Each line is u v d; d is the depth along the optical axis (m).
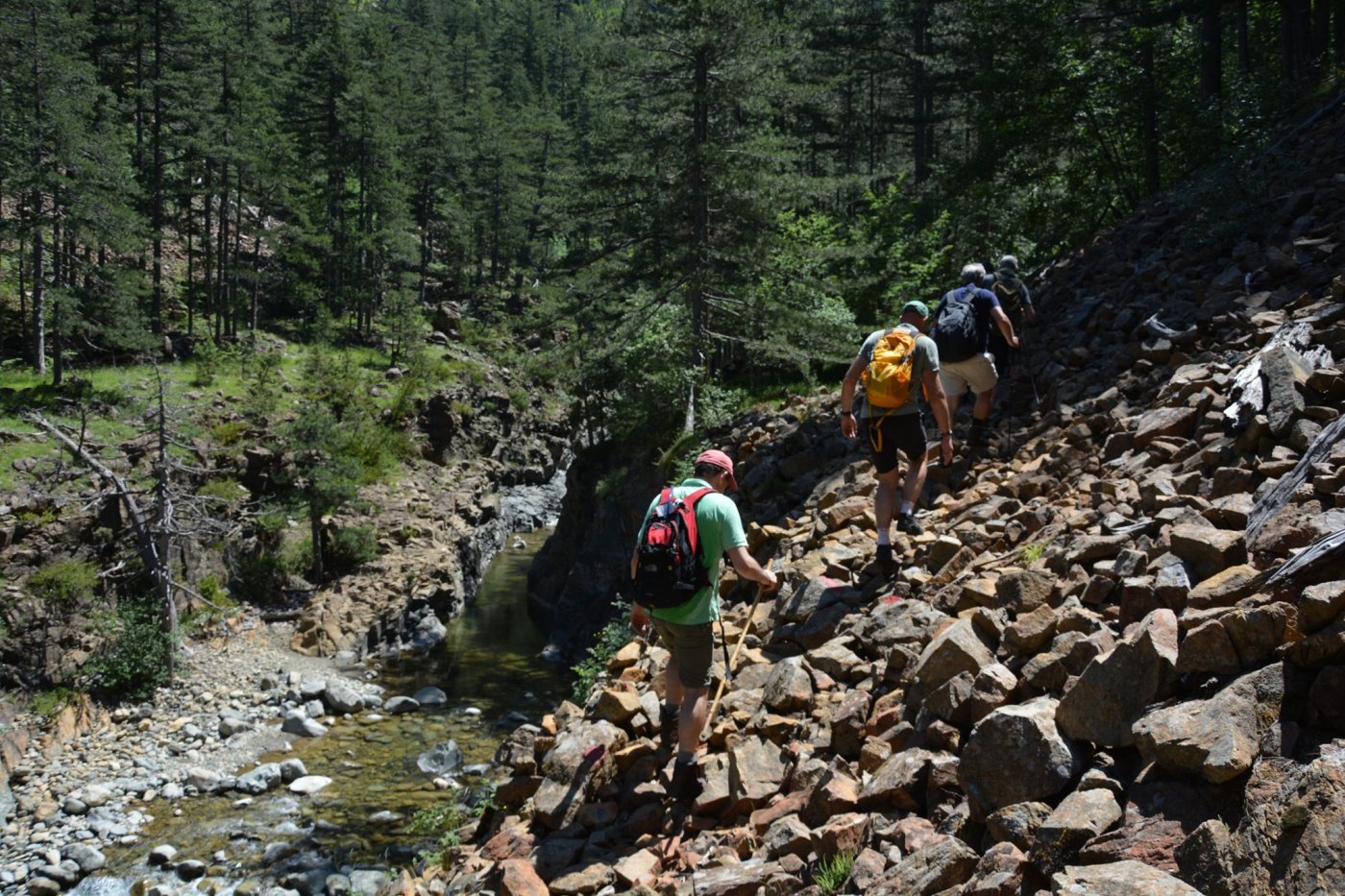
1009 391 10.08
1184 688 3.50
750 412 17.14
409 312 53.62
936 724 4.38
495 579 34.62
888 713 4.80
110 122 43.62
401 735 19.36
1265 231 10.45
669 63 21.91
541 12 119.94
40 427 27.17
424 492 36.62
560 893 4.52
